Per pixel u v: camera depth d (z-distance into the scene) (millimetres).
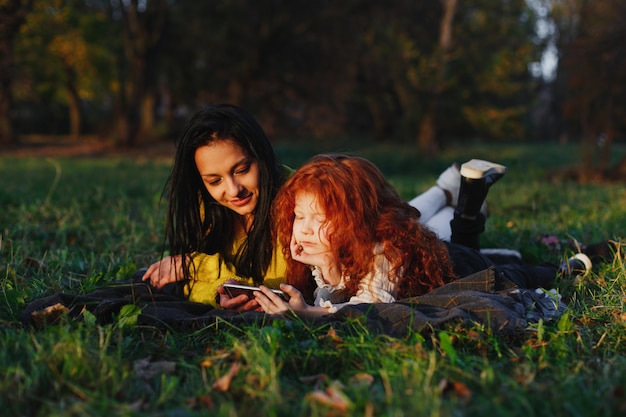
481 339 2559
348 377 2307
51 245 4758
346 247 2957
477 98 16891
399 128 23688
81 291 3365
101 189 8695
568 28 16328
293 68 21734
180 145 3125
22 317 2889
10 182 10625
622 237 4699
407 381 2148
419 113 16969
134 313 2777
